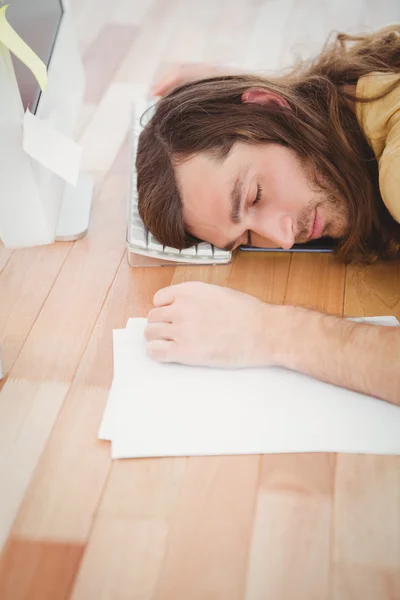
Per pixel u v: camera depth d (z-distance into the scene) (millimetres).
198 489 827
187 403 917
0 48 968
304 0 2117
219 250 1194
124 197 1359
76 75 1427
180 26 2012
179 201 1116
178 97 1179
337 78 1234
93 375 981
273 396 921
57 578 744
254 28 1980
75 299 1123
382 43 1273
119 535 783
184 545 771
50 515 807
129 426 893
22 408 937
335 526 783
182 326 962
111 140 1525
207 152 1101
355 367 895
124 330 1045
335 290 1133
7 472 855
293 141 1124
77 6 2137
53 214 1221
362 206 1140
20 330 1064
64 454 874
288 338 935
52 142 1053
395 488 817
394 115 1095
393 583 728
